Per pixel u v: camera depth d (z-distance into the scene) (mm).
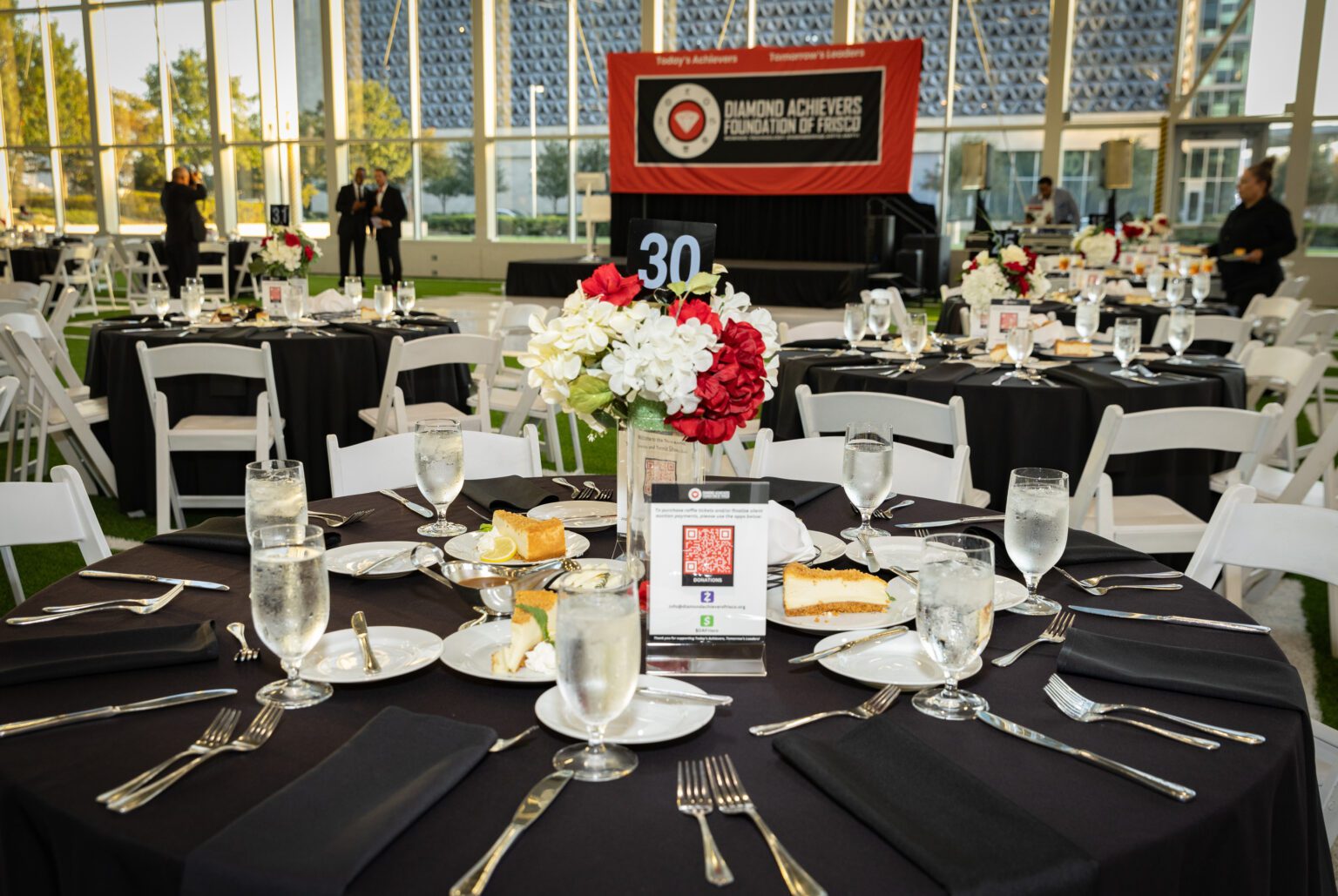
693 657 1249
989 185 13336
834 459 2344
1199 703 1168
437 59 15297
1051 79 12750
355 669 1220
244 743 1043
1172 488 3457
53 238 12711
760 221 13062
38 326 4688
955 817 906
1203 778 1006
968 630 1087
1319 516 1729
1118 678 1211
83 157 16719
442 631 1364
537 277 12562
